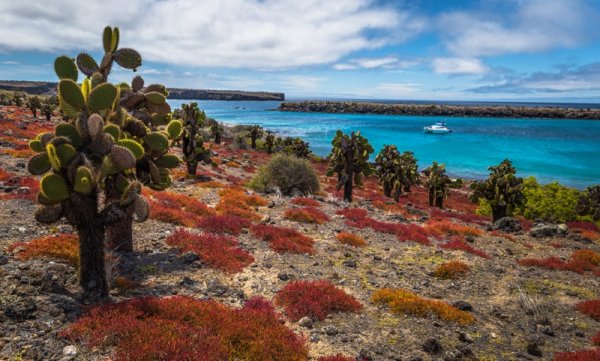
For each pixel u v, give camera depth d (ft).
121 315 22.76
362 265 45.88
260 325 26.08
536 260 53.72
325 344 26.32
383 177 127.85
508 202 89.66
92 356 19.70
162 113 36.88
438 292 39.96
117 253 36.68
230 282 35.32
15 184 54.95
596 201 104.06
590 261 57.21
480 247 62.28
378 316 31.83
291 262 43.32
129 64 33.73
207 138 286.25
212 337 22.36
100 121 24.31
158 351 19.74
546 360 27.48
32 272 26.84
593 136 474.49
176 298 26.96
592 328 34.30
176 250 40.06
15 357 18.80
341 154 95.40
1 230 35.42
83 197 24.35
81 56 32.24
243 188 95.04
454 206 141.08
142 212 26.66
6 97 382.42
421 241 58.54
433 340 26.76
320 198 89.30
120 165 24.63
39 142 25.79
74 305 24.16
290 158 98.63
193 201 63.10
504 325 33.24
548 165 277.64
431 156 315.17
